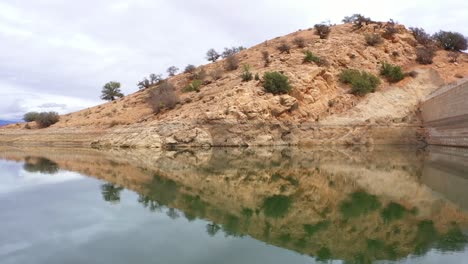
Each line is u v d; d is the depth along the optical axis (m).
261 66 61.91
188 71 78.88
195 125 48.09
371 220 10.96
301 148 45.34
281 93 50.41
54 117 71.31
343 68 59.03
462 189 16.19
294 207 13.01
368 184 17.91
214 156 35.91
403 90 55.56
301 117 49.81
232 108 48.19
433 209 12.34
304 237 9.45
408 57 64.25
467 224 10.41
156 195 15.73
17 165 29.12
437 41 71.06
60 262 8.05
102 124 60.88
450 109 39.91
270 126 48.38
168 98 56.66
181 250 8.55
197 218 11.60
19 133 69.25
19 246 9.21
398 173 21.59
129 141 51.59
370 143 49.38
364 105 52.72
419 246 8.61
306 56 57.91
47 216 12.32
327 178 20.08
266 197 14.98
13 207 13.77
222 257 8.05
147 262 7.88
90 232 10.27
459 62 63.34
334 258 7.90
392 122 50.97
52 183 19.70
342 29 72.69
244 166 26.48
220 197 15.09
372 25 70.31
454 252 8.15
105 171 24.44
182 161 30.97
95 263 7.89
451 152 36.91
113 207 13.48
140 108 63.03
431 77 57.78
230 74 62.72
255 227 10.39
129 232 10.20
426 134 49.59
